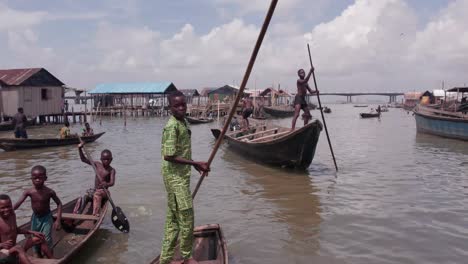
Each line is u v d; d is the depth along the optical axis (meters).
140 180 10.86
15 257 4.65
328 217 7.59
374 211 7.96
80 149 7.51
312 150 11.39
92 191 7.39
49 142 17.89
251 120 22.44
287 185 10.25
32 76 32.53
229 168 12.80
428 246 6.14
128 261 5.67
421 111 26.22
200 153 16.92
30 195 5.52
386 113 64.00
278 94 60.00
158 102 55.16
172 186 4.39
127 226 6.67
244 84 4.38
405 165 13.41
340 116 56.12
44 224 5.60
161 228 6.96
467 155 15.76
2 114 30.17
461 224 7.13
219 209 8.15
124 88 49.72
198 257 5.23
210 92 56.16
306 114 12.06
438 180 10.89
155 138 23.27
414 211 7.94
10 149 16.70
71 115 39.78
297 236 6.61
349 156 15.66
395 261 5.63
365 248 6.09
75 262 5.60
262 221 7.38
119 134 26.05
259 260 5.70
